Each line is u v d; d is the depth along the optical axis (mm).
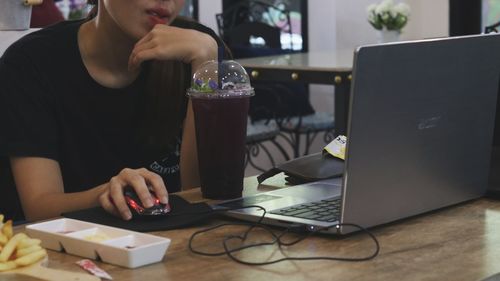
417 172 1305
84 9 5363
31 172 1604
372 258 1108
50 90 1683
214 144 1469
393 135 1241
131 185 1347
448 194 1380
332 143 1653
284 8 6102
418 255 1122
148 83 1719
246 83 1488
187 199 1496
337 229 1196
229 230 1272
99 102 1711
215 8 5844
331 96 6109
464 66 1353
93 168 1732
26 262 1021
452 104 1345
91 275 1006
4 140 1620
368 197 1224
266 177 1631
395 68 1214
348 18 5953
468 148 1403
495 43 1409
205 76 1468
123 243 1134
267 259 1110
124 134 1746
